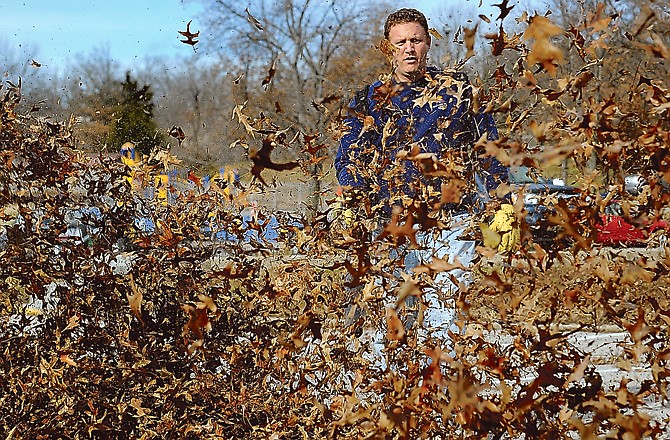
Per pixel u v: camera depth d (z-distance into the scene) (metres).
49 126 2.84
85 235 2.89
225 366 2.78
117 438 2.65
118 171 2.90
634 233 2.05
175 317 2.80
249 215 2.87
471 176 2.35
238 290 2.80
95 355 2.77
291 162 1.89
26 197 2.75
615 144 1.84
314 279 2.59
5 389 2.61
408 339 2.37
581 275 2.10
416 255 2.57
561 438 2.03
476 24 1.91
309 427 2.56
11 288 2.76
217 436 2.53
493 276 1.97
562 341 2.13
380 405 2.19
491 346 2.24
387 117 2.72
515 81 2.11
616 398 2.01
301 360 2.62
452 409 1.92
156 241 2.77
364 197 2.47
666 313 2.04
